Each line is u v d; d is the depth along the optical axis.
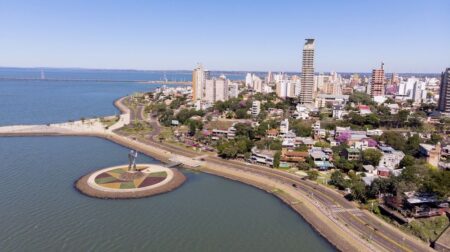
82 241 117.94
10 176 181.38
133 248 114.75
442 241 116.88
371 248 116.19
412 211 135.38
